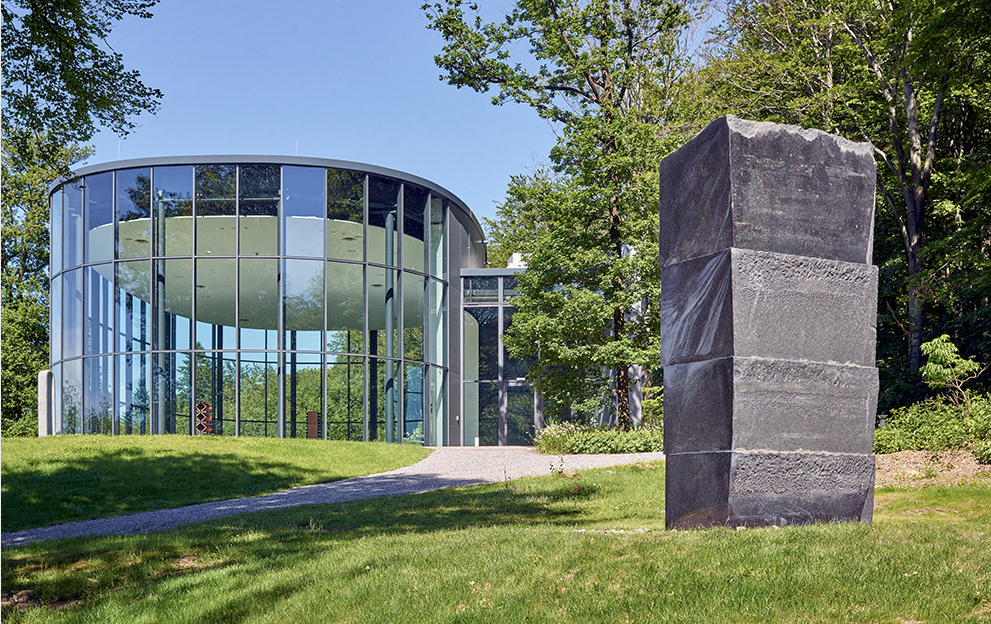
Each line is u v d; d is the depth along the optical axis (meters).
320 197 30.81
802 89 32.66
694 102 31.69
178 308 29.78
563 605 7.08
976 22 23.30
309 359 30.12
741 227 10.23
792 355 10.24
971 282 25.42
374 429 31.09
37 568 10.17
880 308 32.41
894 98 29.11
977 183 24.28
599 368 30.12
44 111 17.41
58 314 32.94
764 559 7.61
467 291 39.09
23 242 43.62
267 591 8.38
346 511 14.81
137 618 7.98
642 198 28.38
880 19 29.28
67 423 31.48
